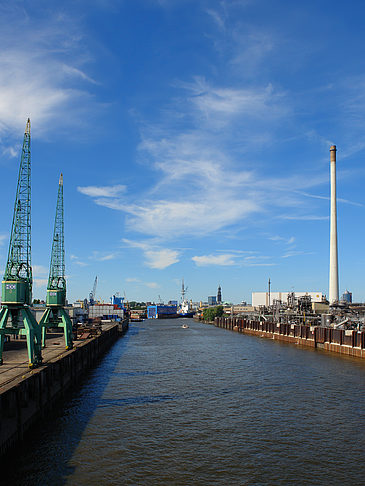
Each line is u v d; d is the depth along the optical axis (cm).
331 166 18625
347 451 4012
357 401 5859
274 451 4012
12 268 6419
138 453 3934
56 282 8900
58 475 3444
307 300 18150
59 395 6069
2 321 5691
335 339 11950
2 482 3312
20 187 7019
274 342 15238
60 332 12650
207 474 3491
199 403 5800
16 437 4044
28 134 7344
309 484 3319
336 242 18450
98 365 9606
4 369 5356
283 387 6800
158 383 7231
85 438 4338
